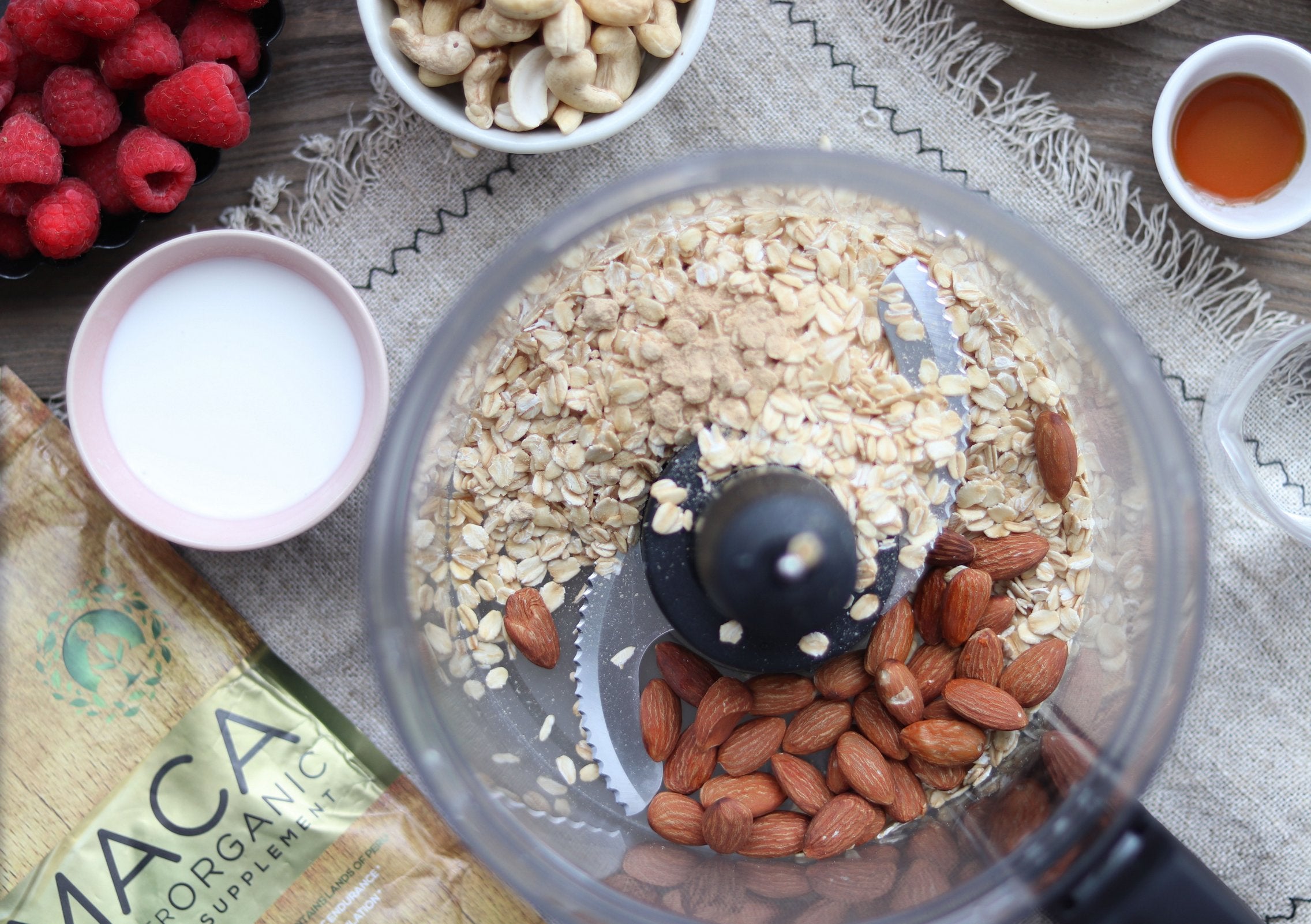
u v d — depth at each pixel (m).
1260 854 0.53
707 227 0.49
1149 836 0.49
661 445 0.48
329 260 0.53
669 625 0.49
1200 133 0.53
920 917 0.48
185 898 0.50
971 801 0.51
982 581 0.49
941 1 0.53
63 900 0.50
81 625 0.51
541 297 0.50
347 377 0.51
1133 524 0.50
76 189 0.49
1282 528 0.52
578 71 0.48
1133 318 0.54
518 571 0.50
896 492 0.47
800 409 0.47
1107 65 0.53
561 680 0.50
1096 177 0.53
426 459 0.49
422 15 0.49
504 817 0.49
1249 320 0.54
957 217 0.48
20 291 0.53
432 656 0.50
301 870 0.51
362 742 0.52
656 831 0.49
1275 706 0.53
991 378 0.50
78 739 0.51
